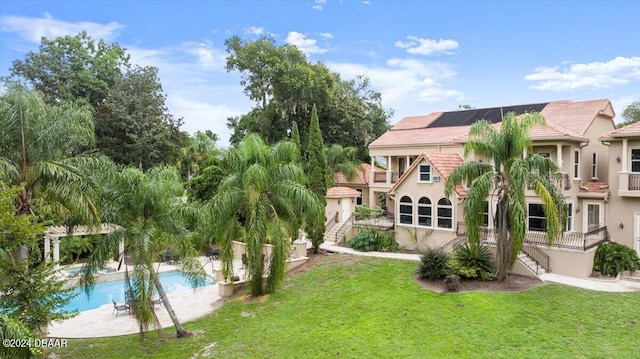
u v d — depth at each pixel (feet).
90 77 129.29
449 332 44.06
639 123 68.18
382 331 45.75
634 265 61.31
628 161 66.54
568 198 70.90
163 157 129.29
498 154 56.95
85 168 46.06
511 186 56.13
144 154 126.11
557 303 49.98
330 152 123.24
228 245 60.23
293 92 130.52
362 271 67.51
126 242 47.47
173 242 49.34
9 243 34.60
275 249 59.67
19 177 42.91
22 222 34.37
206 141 132.16
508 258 58.13
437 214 77.41
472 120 103.81
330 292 60.70
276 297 61.82
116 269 81.87
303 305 57.11
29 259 38.83
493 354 39.04
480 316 47.29
